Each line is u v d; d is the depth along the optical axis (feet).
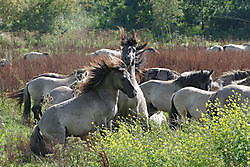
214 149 42.68
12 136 65.05
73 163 49.80
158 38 299.58
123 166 44.45
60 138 57.47
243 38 319.27
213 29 330.13
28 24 286.87
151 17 342.03
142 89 86.33
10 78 117.80
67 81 87.10
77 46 250.57
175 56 154.71
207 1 317.63
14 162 55.06
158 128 54.75
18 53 218.59
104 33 298.56
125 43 70.08
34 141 58.70
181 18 328.29
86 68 59.67
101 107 58.49
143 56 76.33
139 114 68.13
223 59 151.23
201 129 47.62
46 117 58.13
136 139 48.03
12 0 285.64
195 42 265.13
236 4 301.63
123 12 362.12
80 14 351.87
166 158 42.42
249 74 81.66
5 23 283.18
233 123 45.03
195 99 69.10
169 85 82.99
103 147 48.98
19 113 90.02
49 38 271.69
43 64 144.66
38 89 87.92
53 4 296.92
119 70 57.57
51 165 52.54
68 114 57.67
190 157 42.01
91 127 58.18
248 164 40.24
